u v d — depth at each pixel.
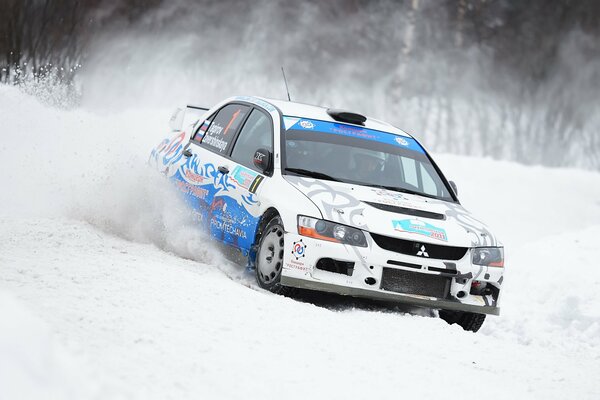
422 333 18.83
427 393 14.11
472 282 21.70
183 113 29.44
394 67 92.62
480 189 53.72
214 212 24.30
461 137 80.12
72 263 19.27
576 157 80.94
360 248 20.45
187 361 13.61
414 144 25.56
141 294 17.36
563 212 51.47
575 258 31.02
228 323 16.39
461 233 21.72
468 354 17.78
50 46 62.12
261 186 22.58
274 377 13.59
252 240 22.41
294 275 20.53
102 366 12.62
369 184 23.16
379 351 16.52
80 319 14.90
